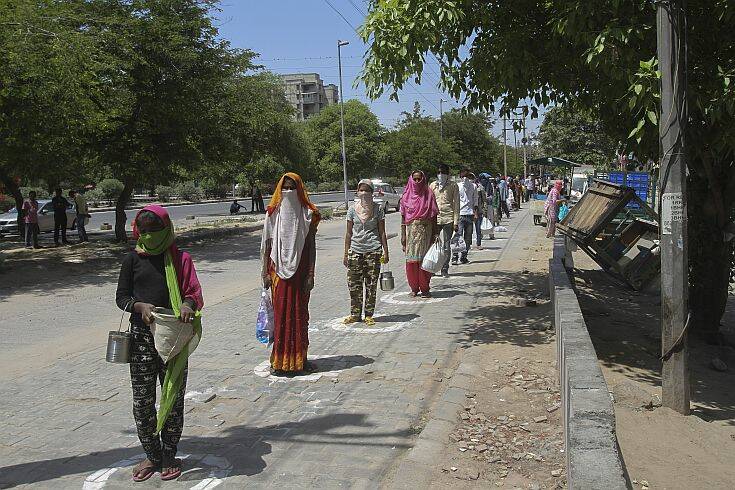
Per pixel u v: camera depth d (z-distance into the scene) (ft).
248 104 80.53
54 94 49.98
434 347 24.36
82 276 51.21
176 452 15.20
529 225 85.97
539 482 13.46
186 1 69.31
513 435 15.92
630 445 15.94
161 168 73.10
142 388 13.83
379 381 20.57
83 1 64.08
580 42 23.06
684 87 17.79
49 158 59.31
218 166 83.76
